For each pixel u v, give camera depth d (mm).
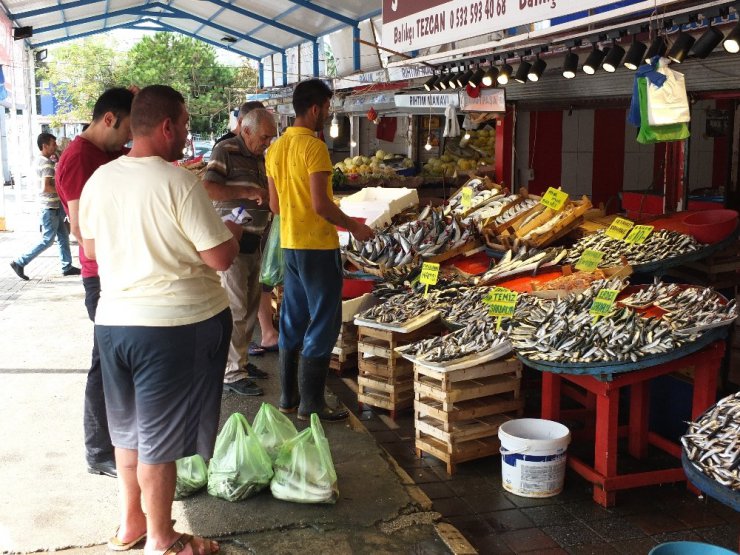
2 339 6957
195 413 3211
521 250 6250
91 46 35406
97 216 3100
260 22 16688
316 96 4672
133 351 3107
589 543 3717
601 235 6258
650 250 5574
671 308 4543
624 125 10195
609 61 5238
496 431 4586
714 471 2686
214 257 3098
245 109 5629
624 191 10297
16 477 4113
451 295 5727
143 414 3160
